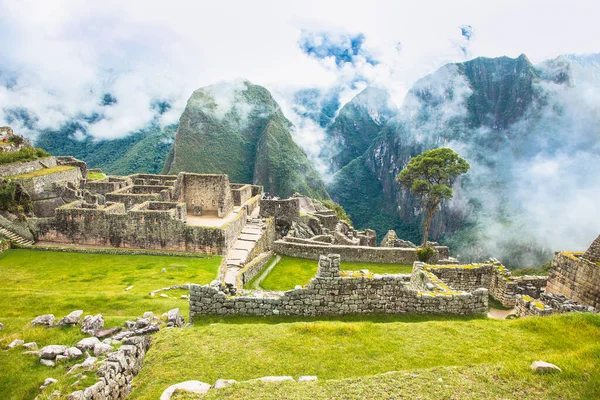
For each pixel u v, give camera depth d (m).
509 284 22.36
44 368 10.81
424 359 11.20
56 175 46.78
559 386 9.27
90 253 32.91
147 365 10.91
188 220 40.62
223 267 29.77
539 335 12.67
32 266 29.22
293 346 11.75
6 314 17.86
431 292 15.46
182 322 14.98
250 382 9.45
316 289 14.93
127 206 44.25
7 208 37.91
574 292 21.33
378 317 14.96
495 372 9.84
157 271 28.23
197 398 8.84
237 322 14.52
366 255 39.59
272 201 49.38
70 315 14.04
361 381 9.52
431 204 49.50
